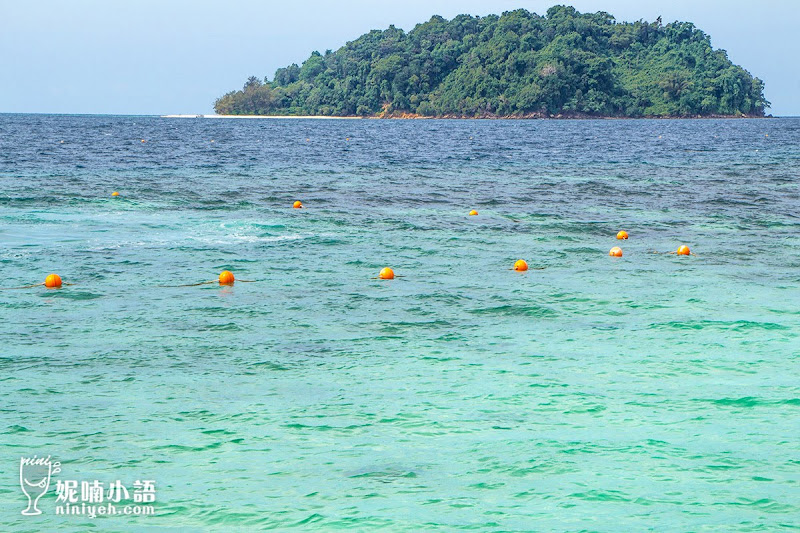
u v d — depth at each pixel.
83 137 188.62
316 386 23.86
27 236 47.56
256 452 19.28
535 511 16.61
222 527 15.94
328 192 73.94
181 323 30.39
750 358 26.73
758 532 15.84
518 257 43.81
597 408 22.23
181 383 23.92
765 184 84.25
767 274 39.72
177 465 18.56
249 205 63.31
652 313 32.34
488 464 18.72
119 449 19.38
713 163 116.75
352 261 42.16
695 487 17.67
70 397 22.70
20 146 140.38
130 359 26.11
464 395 23.19
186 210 59.69
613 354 27.12
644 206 65.62
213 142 176.25
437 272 39.81
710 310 32.84
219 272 39.00
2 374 24.47
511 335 29.34
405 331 29.75
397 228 53.03
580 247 46.84
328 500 17.00
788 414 21.86
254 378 24.48
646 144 181.12
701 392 23.48
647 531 15.87
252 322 30.70
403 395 23.12
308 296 34.78
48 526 15.92
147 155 124.44
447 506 16.78
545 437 20.23
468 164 113.75
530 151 150.25
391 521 16.17
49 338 28.30
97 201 63.88
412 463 18.73
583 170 103.44
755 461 18.97
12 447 19.41
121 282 36.72
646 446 19.72
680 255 44.59
